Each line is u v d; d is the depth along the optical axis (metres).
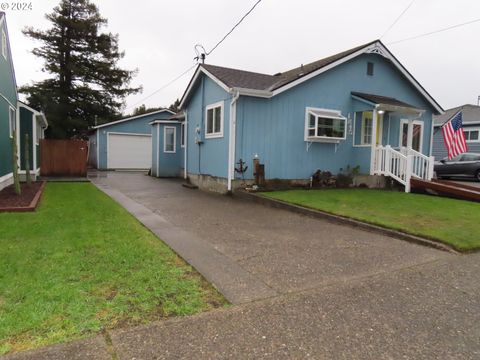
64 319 2.70
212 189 11.42
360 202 8.42
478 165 16.30
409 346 2.56
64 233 5.16
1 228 5.37
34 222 5.84
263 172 10.43
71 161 15.58
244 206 8.53
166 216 7.07
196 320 2.81
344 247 5.11
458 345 2.59
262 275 3.88
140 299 3.10
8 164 10.48
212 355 2.36
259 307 3.09
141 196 10.01
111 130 22.20
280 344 2.53
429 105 13.91
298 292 3.44
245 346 2.48
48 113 24.06
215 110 11.31
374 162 11.59
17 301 2.95
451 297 3.45
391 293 3.49
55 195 9.31
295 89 10.96
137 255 4.27
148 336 2.55
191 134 13.43
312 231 6.08
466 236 5.54
